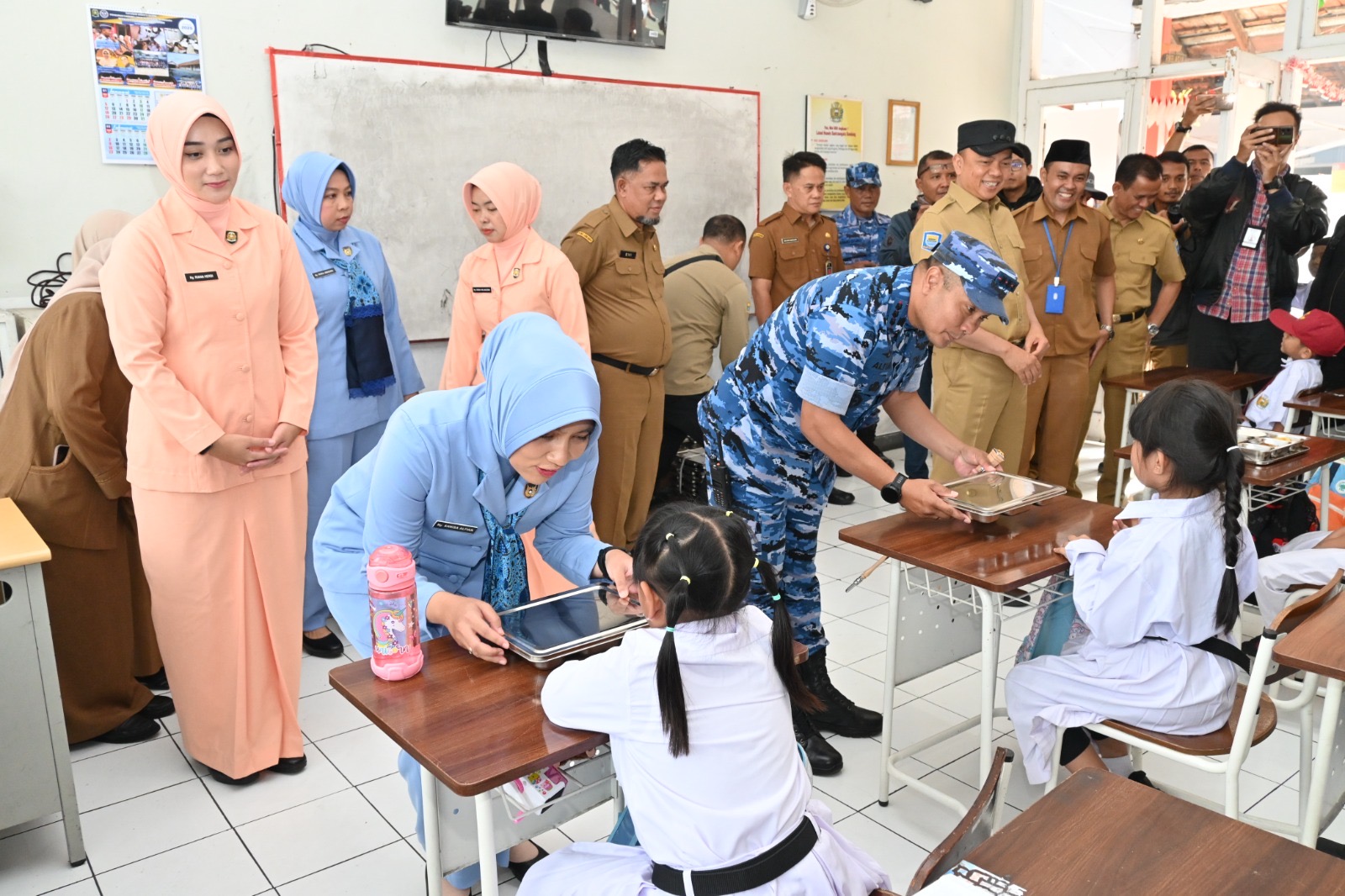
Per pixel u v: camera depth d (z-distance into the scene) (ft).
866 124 18.89
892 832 7.50
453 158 13.43
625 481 12.72
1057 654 7.67
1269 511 11.02
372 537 5.28
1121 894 3.41
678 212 16.17
